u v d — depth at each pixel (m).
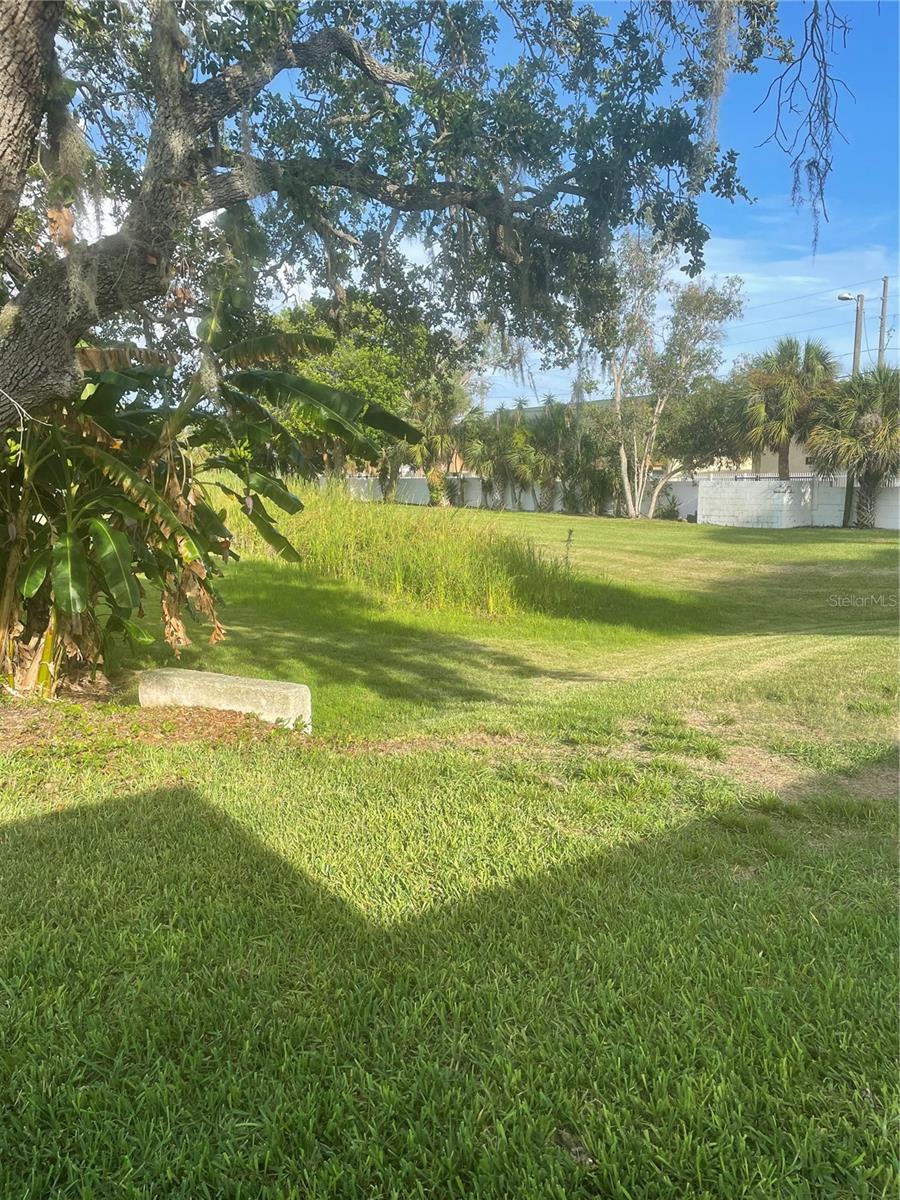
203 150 6.20
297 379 6.79
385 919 3.42
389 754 6.07
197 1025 2.67
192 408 6.86
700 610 16.62
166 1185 2.07
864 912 3.49
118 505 6.74
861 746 6.20
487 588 14.95
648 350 22.45
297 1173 2.11
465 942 3.22
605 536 30.14
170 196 5.50
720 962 3.05
